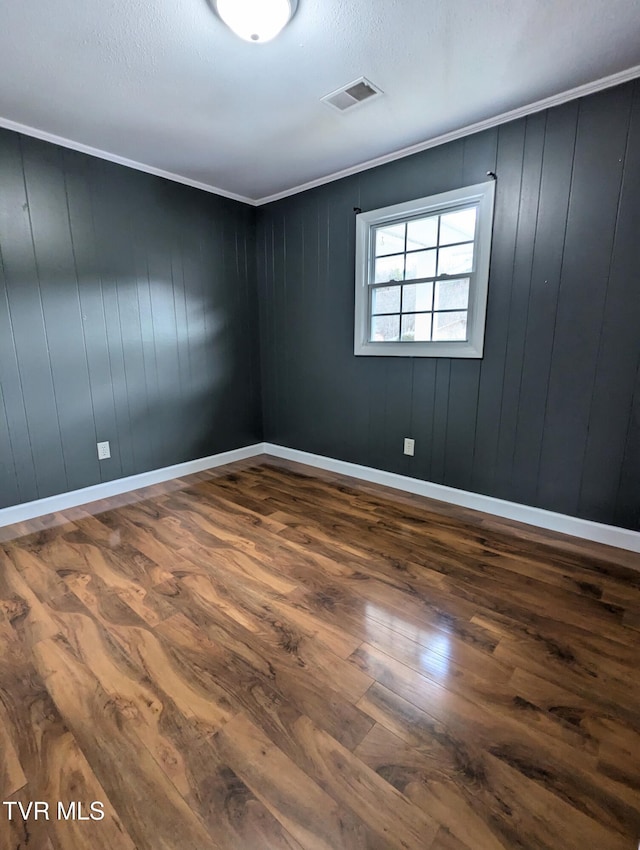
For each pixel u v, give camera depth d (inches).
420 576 79.2
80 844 37.4
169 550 89.4
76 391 112.0
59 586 76.3
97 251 111.3
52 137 98.8
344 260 126.6
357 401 132.0
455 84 78.7
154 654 59.9
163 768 43.9
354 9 59.4
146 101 83.7
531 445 98.7
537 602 71.2
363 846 37.1
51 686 54.4
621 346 84.2
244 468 147.6
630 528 88.0
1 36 64.0
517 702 51.8
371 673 56.5
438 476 116.4
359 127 95.0
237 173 122.4
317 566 82.9
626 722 49.0
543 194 88.4
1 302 97.0
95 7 58.6
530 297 93.4
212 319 141.7
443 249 106.3
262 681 55.1
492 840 37.6
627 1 58.6
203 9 59.5
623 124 78.0
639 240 79.5
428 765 44.2
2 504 102.0
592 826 38.6
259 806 40.4
